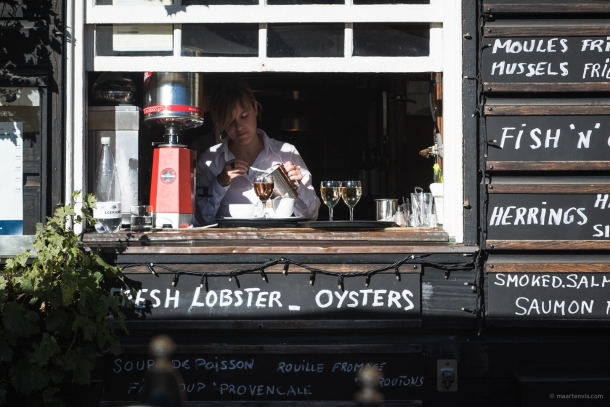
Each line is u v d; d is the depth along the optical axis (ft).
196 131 28.91
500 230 17.95
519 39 18.06
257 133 24.81
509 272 17.85
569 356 17.90
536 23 18.17
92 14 18.24
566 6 18.01
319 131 32.78
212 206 22.29
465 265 17.76
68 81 17.94
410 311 17.70
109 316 17.74
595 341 17.92
